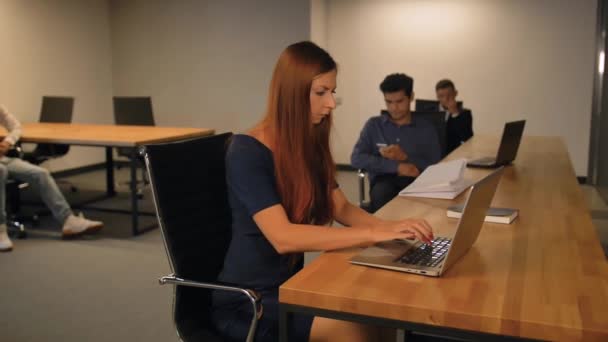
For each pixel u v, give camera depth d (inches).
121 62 320.8
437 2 281.3
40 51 275.9
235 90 302.2
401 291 49.5
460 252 57.3
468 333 44.7
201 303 68.0
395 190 135.9
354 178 281.9
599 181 234.7
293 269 67.9
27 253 159.9
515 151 128.3
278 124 61.1
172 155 66.1
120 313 118.3
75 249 164.1
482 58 278.8
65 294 128.9
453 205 84.0
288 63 59.9
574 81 267.7
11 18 260.1
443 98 208.8
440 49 284.0
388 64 293.7
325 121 64.3
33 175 173.0
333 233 58.9
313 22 285.0
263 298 61.7
